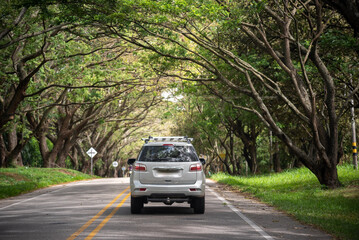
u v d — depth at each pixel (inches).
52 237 358.9
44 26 917.2
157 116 2293.3
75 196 754.8
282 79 917.2
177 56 866.1
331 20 870.4
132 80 1459.2
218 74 824.9
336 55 827.4
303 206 543.8
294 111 791.1
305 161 789.9
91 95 1486.2
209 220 449.4
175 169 479.8
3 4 840.3
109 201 647.1
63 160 1814.7
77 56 1144.2
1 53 1032.8
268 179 1104.2
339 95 954.1
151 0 706.8
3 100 1244.5
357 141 1365.7
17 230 396.8
